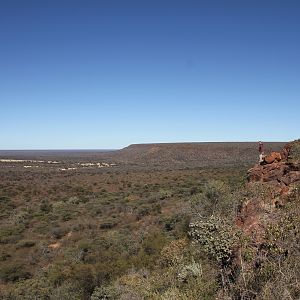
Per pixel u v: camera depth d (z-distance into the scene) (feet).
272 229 26.81
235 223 38.14
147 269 61.77
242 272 26.43
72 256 81.71
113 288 52.54
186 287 34.12
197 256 40.78
